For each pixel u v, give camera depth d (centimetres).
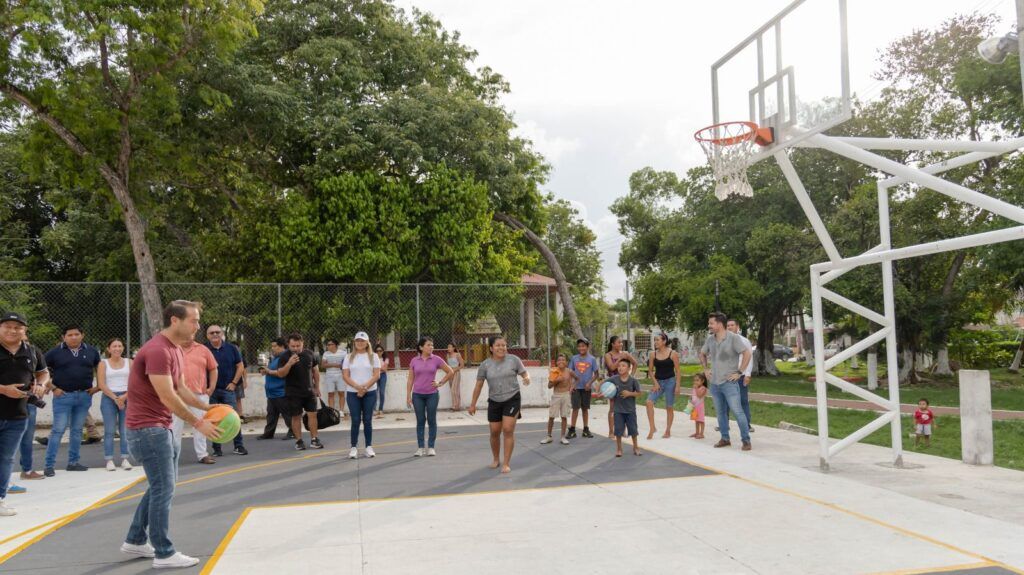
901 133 2769
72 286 1482
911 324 2700
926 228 2519
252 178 2189
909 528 598
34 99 1513
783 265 3067
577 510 683
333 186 1803
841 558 518
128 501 760
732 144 972
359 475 893
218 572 505
